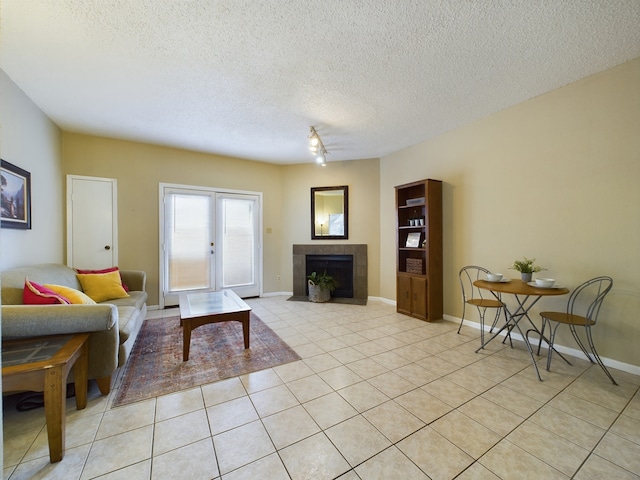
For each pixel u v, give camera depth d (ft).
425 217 12.03
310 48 6.82
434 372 7.53
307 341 9.64
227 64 7.43
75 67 7.53
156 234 13.44
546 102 8.90
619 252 7.55
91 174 12.10
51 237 10.52
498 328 10.32
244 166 15.94
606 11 5.72
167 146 13.67
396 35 6.38
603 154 7.79
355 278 15.99
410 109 9.97
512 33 6.34
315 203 16.61
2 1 5.39
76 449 4.86
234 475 4.37
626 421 5.59
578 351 8.36
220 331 10.57
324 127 11.50
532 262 8.89
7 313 5.49
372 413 5.83
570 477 4.34
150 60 7.26
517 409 5.97
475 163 10.91
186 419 5.64
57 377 4.66
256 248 16.35
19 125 8.43
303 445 4.97
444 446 4.95
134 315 8.63
